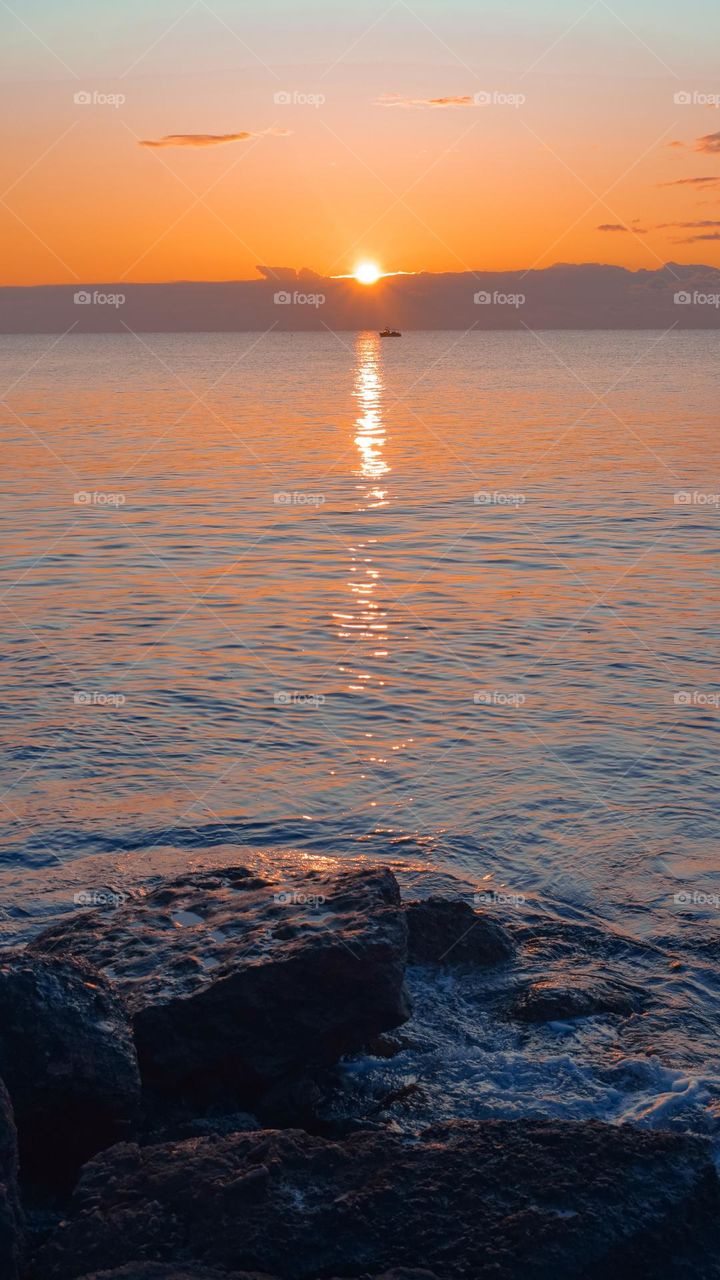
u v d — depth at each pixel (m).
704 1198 6.17
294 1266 5.70
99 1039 7.17
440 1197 6.05
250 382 118.38
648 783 13.74
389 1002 8.05
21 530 32.16
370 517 33.91
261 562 27.70
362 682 18.00
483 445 53.28
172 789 13.71
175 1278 5.30
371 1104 7.93
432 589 24.58
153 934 8.71
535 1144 6.41
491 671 18.52
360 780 13.97
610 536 30.20
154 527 32.53
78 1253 5.81
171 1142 6.64
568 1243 5.75
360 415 72.94
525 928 10.30
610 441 53.72
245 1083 7.88
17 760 14.62
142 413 74.75
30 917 10.55
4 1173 6.08
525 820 12.73
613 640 20.28
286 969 7.95
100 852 12.03
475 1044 8.57
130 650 19.97
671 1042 8.52
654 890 11.16
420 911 9.91
